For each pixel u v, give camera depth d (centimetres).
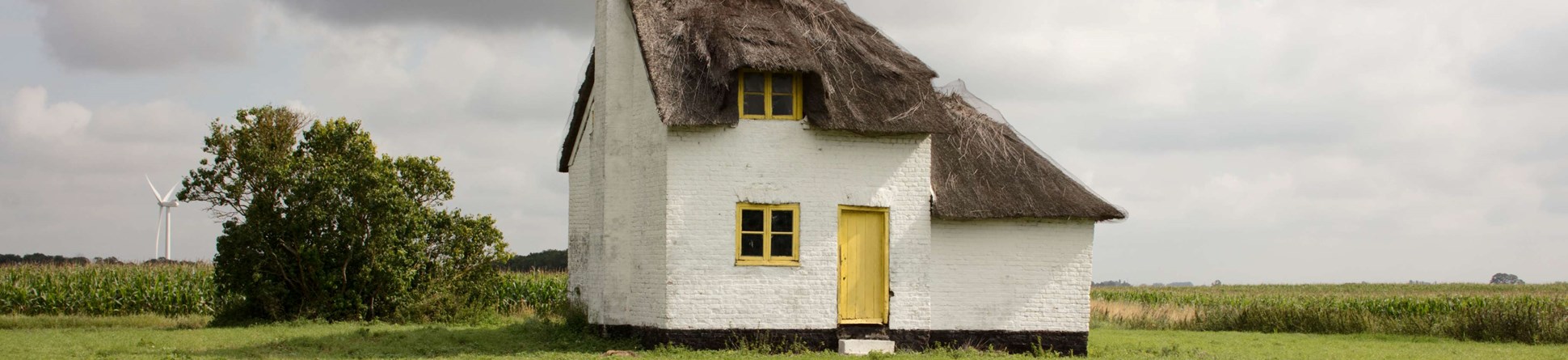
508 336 2131
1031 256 2153
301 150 2802
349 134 2789
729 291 1920
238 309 2672
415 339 2075
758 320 1928
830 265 1962
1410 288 7294
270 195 2684
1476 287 7344
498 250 2938
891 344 1955
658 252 1931
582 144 2295
